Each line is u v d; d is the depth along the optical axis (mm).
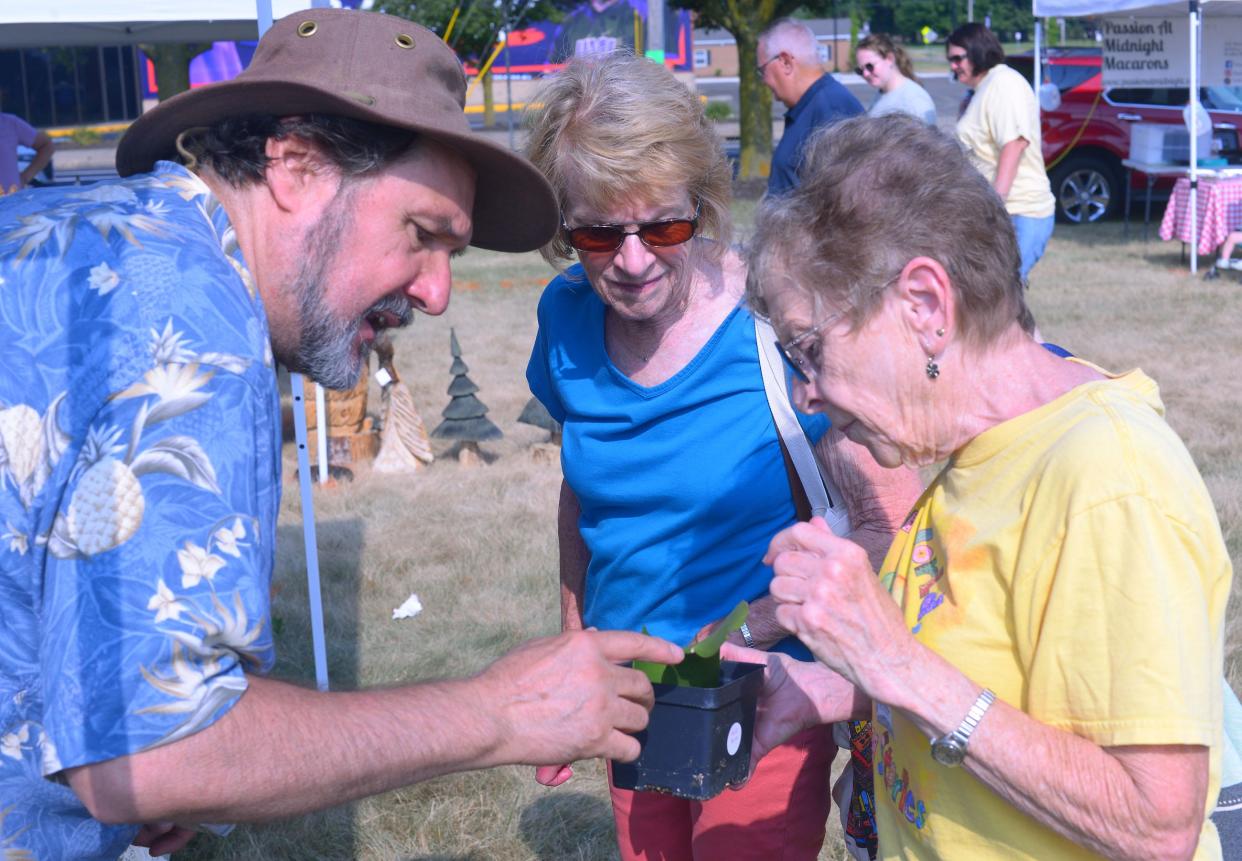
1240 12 11945
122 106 33312
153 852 1688
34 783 1348
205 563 1254
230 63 16219
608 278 1991
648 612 2137
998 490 1407
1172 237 11781
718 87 43656
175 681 1226
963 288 1380
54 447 1265
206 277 1353
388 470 6691
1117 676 1270
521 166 1683
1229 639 4066
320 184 1515
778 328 1486
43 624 1265
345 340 1575
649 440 2082
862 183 1394
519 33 28812
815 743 2104
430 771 1410
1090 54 15172
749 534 2080
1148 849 1278
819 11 21344
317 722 1335
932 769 1504
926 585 1504
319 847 3357
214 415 1290
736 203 16188
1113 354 8398
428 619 4805
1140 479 1281
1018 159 7965
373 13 1626
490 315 11203
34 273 1316
